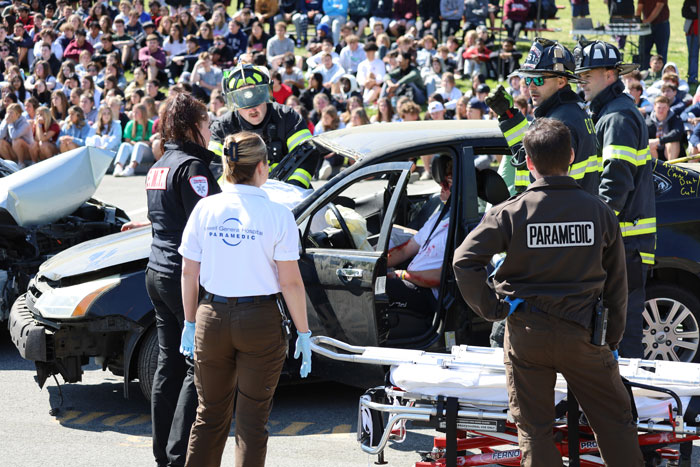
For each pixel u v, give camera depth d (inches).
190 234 207.5
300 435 279.9
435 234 297.9
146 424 292.2
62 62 1115.9
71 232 381.7
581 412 201.3
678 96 692.7
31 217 366.9
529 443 190.1
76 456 262.5
